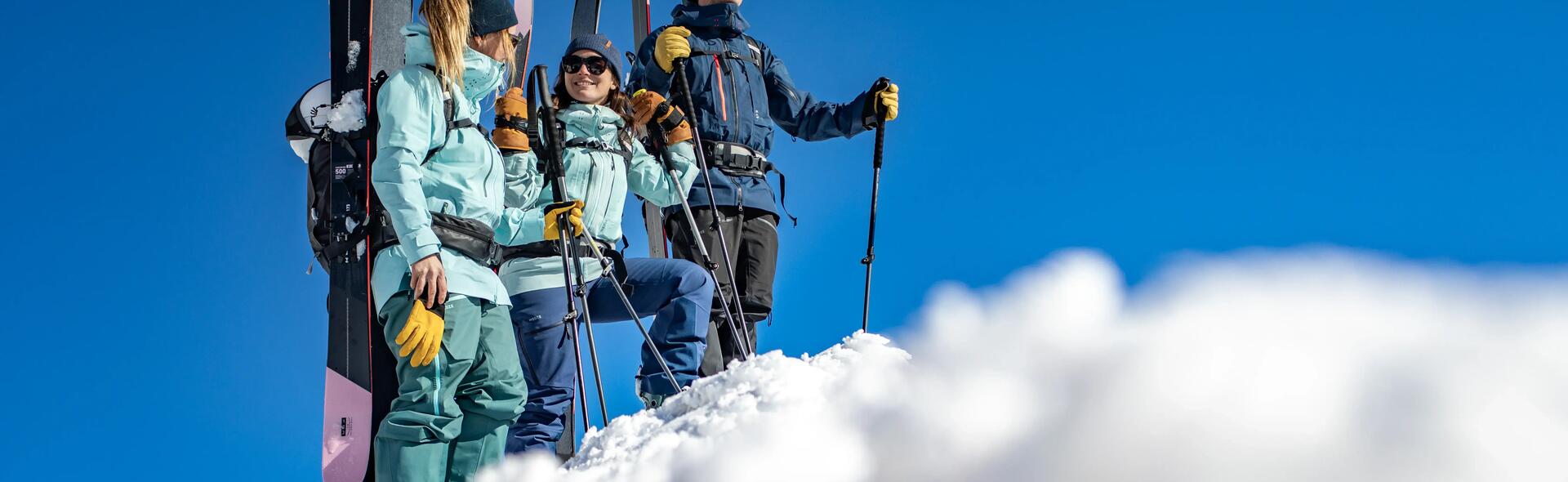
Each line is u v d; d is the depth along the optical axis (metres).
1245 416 2.00
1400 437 1.90
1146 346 2.24
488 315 3.50
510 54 3.72
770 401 2.82
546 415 3.94
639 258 4.33
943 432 2.29
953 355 2.55
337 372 3.90
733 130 5.27
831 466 2.38
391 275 3.42
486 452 3.45
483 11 3.60
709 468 2.60
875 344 3.01
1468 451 1.85
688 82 5.23
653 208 5.70
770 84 5.63
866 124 5.51
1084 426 2.11
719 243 5.14
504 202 3.88
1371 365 2.04
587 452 3.23
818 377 2.90
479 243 3.48
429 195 3.46
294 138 3.90
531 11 5.35
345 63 3.89
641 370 4.28
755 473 2.49
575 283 4.05
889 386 2.59
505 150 4.02
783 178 5.47
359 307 3.87
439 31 3.43
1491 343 2.07
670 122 4.71
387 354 3.90
